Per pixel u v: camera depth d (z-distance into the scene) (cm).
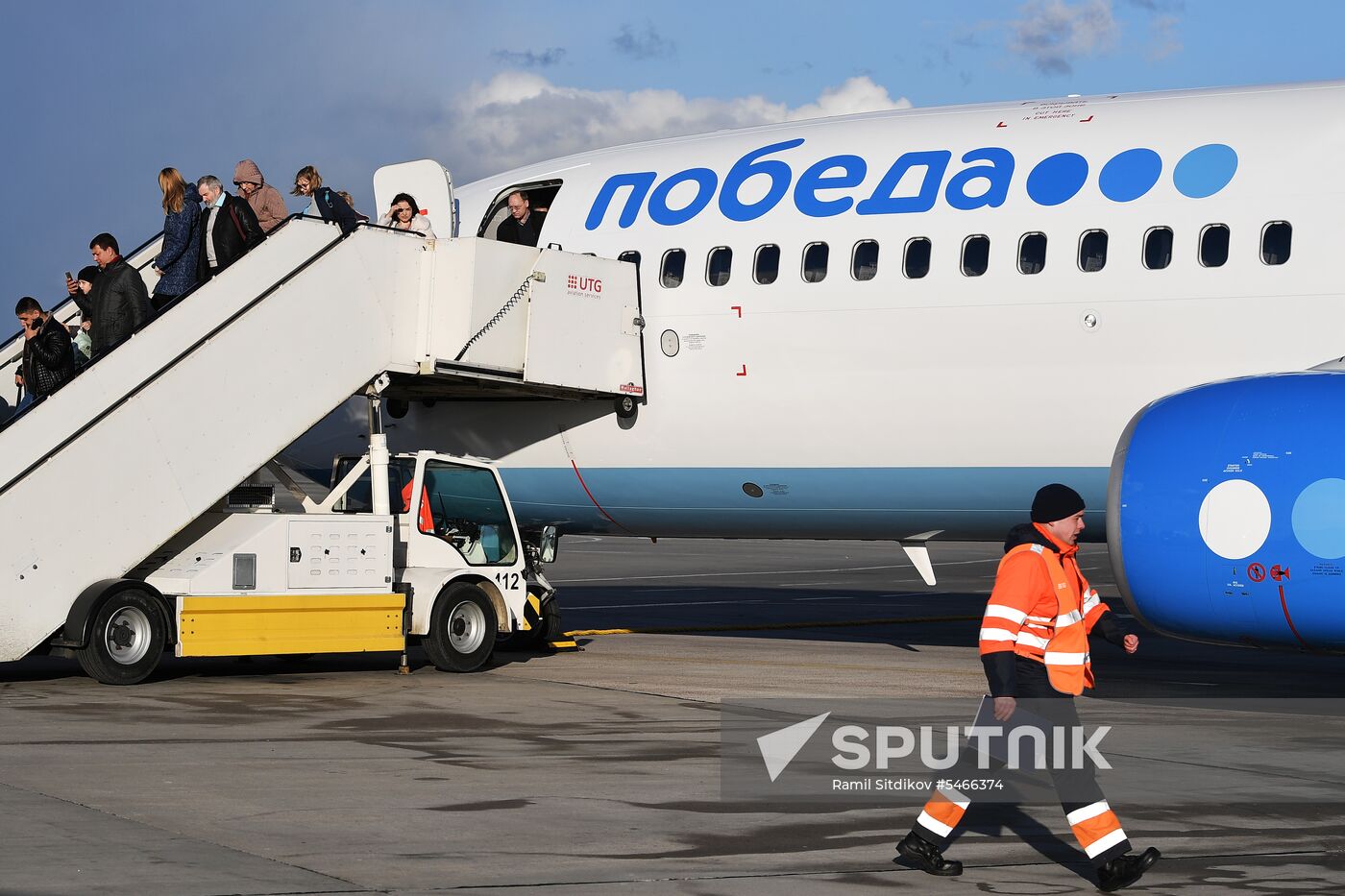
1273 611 1263
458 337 1588
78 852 779
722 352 1675
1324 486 1237
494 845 815
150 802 908
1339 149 1458
